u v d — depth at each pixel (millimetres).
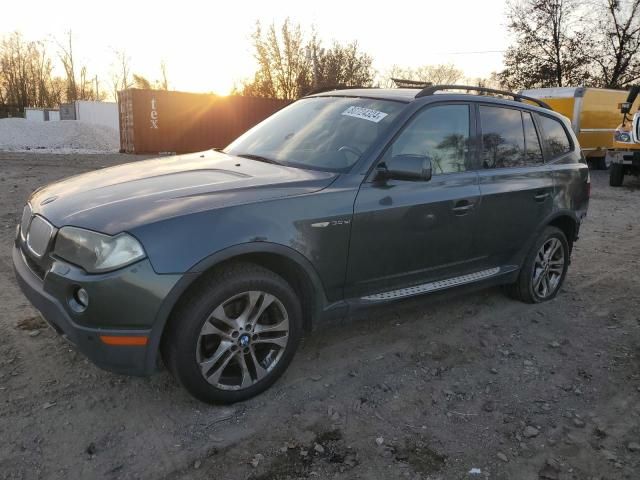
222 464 2656
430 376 3584
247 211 2949
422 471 2678
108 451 2703
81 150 25859
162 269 2668
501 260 4512
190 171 3504
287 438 2871
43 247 2949
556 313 4781
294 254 3082
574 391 3473
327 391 3328
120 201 2934
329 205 3229
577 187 5047
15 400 3051
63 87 71438
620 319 4699
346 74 34125
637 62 31344
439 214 3777
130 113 21312
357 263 3416
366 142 3631
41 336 3797
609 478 2686
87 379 3305
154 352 2750
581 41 31922
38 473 2529
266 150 4012
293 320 3205
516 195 4363
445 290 4020
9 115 57375
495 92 4621
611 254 6922
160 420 2961
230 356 2998
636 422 3158
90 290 2631
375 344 3996
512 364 3805
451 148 4012
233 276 2914
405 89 4379
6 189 9805
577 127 16922
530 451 2865
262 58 34906
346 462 2711
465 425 3068
